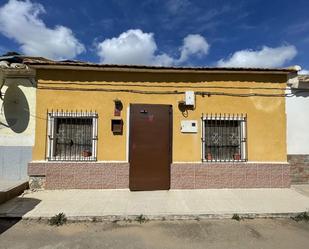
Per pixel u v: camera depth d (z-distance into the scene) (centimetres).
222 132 805
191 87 793
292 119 828
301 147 831
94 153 768
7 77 789
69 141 781
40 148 763
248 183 780
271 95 808
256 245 458
